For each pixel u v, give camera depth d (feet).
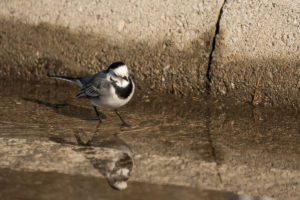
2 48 44.37
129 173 26.40
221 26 38.93
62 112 37.65
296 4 37.27
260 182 25.66
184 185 25.02
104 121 35.81
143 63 41.50
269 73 38.14
